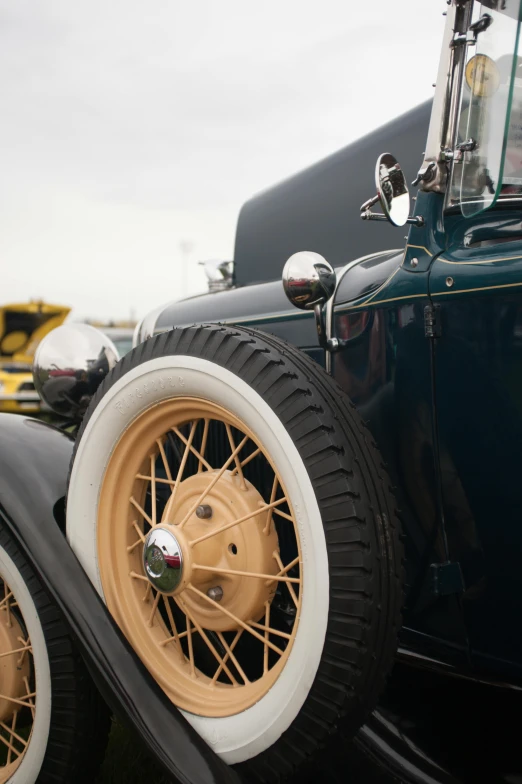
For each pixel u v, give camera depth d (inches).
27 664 63.2
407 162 78.7
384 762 49.0
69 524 58.8
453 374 47.0
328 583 43.5
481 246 48.0
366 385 53.9
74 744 57.6
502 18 43.8
